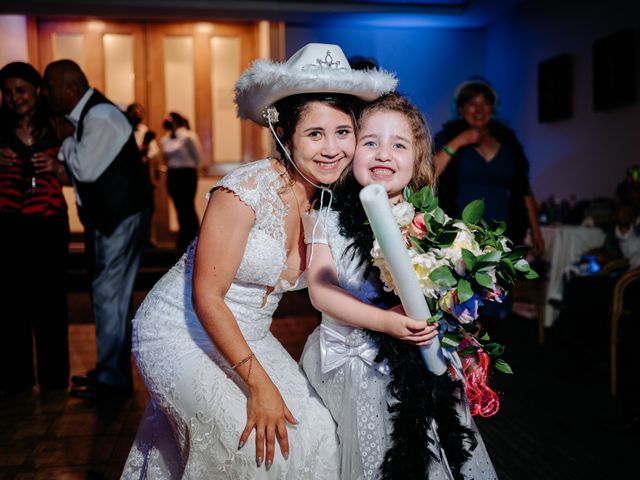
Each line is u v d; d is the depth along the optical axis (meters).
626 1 5.44
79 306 6.19
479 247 1.53
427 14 7.46
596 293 4.10
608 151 5.78
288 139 1.68
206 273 1.62
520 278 1.54
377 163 1.65
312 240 1.70
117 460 2.80
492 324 3.78
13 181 3.61
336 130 1.64
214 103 8.65
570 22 6.34
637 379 3.26
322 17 7.41
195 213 7.81
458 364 1.70
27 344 3.71
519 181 3.82
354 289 1.67
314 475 1.65
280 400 1.61
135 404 3.50
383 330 1.54
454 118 3.90
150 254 7.41
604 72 5.66
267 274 1.71
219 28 8.57
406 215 1.56
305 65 1.64
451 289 1.49
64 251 3.71
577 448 2.91
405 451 1.54
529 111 7.26
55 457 2.83
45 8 6.79
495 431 3.12
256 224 1.66
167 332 1.76
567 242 4.79
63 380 3.75
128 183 3.50
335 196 1.74
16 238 3.60
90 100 3.47
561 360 4.34
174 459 1.81
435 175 1.79
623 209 4.34
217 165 8.69
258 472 1.60
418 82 8.26
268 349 1.84
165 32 8.50
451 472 1.59
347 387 1.66
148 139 7.40
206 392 1.64
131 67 8.50
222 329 1.60
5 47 7.92
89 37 8.34
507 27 7.68
